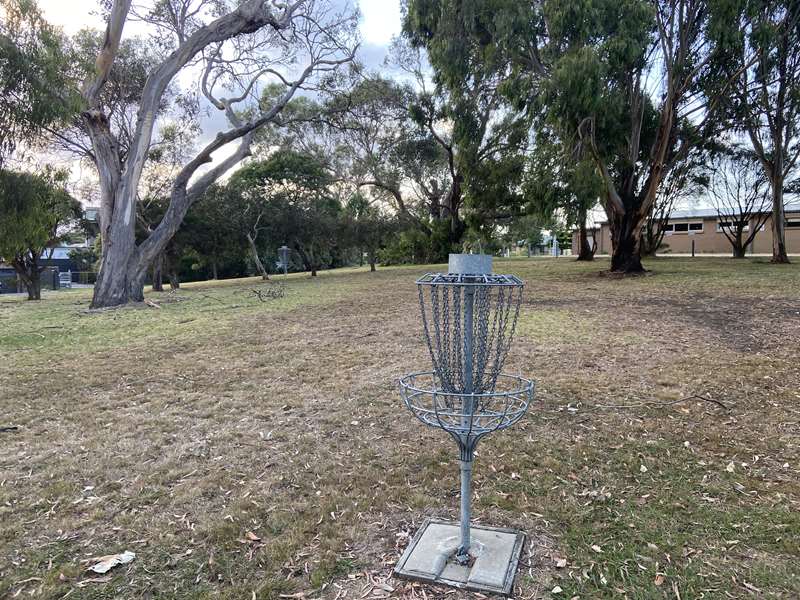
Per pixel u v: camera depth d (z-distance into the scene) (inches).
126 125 706.2
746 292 430.6
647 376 212.1
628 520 107.4
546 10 466.3
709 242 1293.1
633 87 550.9
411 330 329.1
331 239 1032.8
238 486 125.0
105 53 496.7
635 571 90.5
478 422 94.7
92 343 318.3
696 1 483.5
